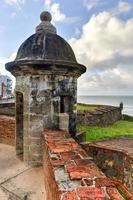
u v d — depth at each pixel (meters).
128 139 10.77
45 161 4.12
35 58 5.07
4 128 7.45
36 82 5.16
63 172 2.50
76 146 3.62
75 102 5.93
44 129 5.21
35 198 3.87
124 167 5.69
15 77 5.73
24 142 5.40
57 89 5.29
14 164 5.46
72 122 5.81
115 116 18.97
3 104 13.70
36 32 5.69
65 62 4.98
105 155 6.23
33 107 5.20
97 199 1.86
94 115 14.15
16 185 4.36
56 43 5.36
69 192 1.99
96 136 11.13
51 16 5.82
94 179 2.27
